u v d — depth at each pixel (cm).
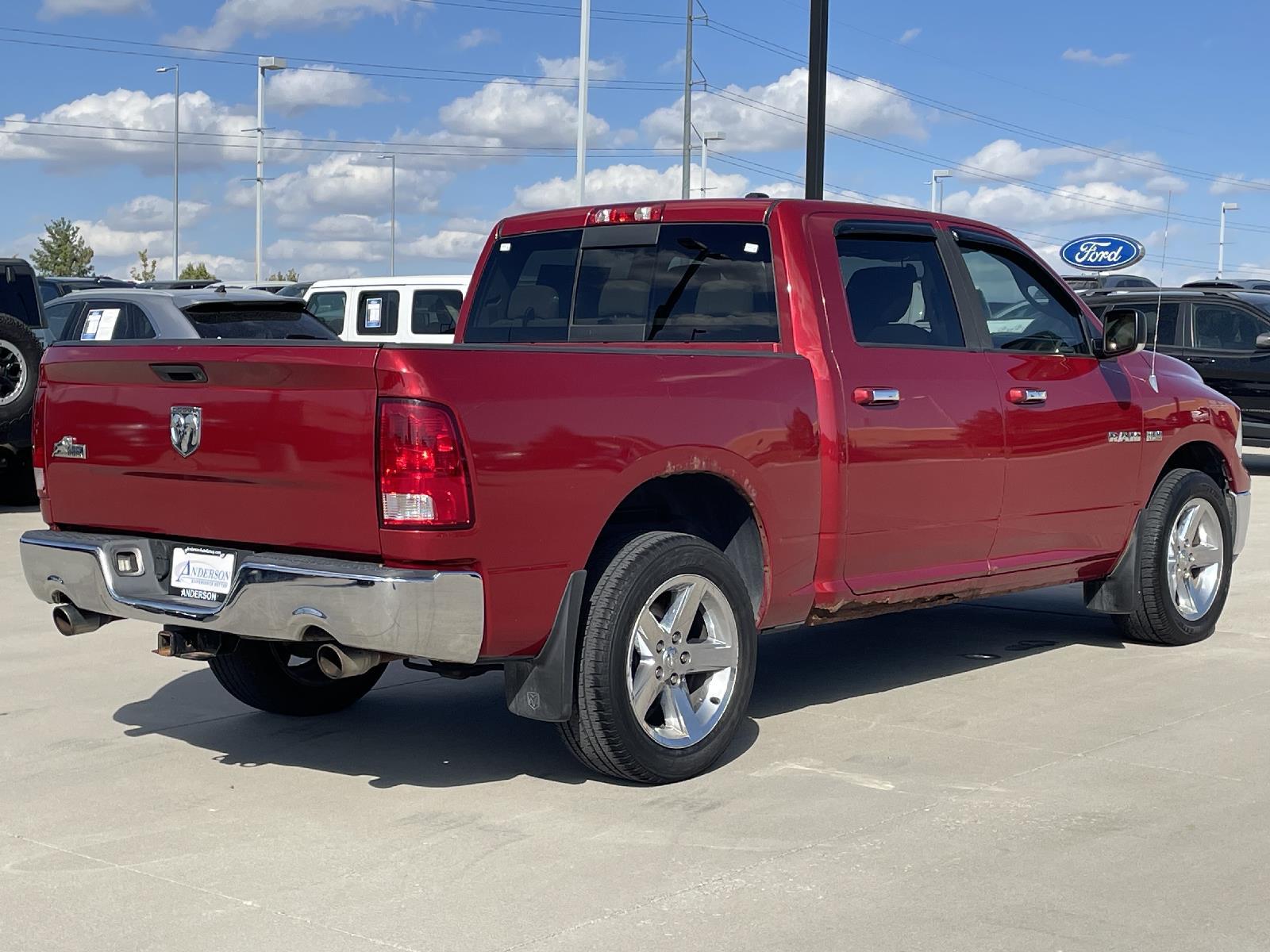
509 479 450
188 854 433
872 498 574
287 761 536
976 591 636
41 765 529
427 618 437
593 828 455
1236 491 774
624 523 547
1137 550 717
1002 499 632
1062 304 691
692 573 502
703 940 366
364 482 441
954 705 616
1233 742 555
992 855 428
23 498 1363
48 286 2266
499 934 371
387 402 436
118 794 493
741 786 500
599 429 476
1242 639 759
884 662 706
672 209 613
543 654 475
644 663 492
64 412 526
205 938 369
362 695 627
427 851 434
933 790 493
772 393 538
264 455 463
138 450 499
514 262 667
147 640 757
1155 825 456
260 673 584
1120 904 391
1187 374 762
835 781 505
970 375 619
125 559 513
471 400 443
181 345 480
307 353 449
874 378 577
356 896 397
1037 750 543
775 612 550
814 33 1166
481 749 553
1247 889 403
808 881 407
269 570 456
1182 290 1730
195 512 487
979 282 647
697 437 506
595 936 369
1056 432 655
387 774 518
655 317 613
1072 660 708
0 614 828
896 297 605
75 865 424
